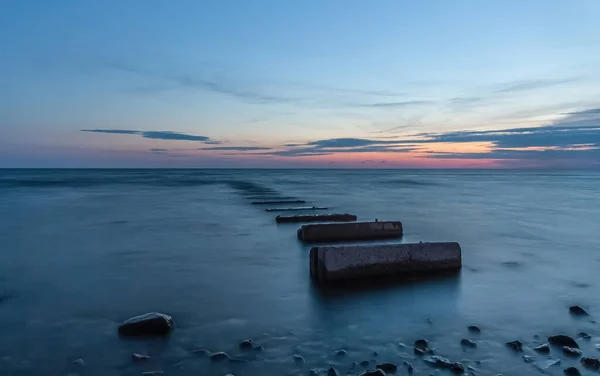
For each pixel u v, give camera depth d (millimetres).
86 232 14219
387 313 6426
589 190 40469
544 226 16031
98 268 9227
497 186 48906
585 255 10695
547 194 34688
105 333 5711
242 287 7773
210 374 4629
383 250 8336
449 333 5707
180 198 29234
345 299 7039
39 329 5852
